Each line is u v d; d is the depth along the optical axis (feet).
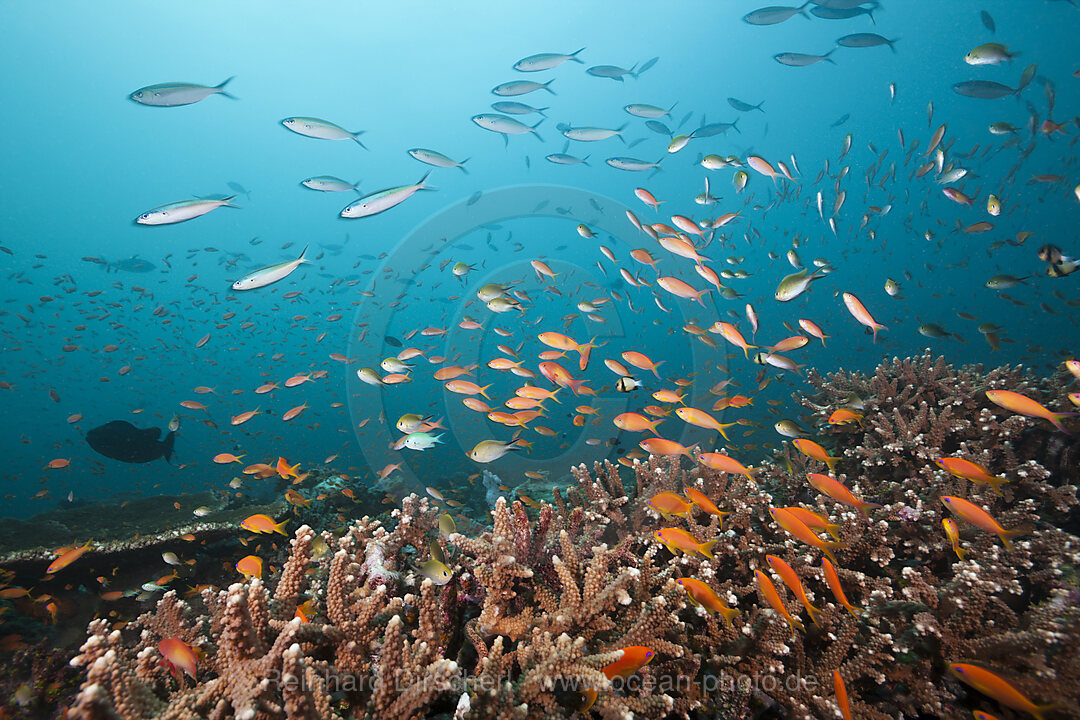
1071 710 1.50
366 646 1.73
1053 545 2.32
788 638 1.89
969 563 2.16
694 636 2.00
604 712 1.48
